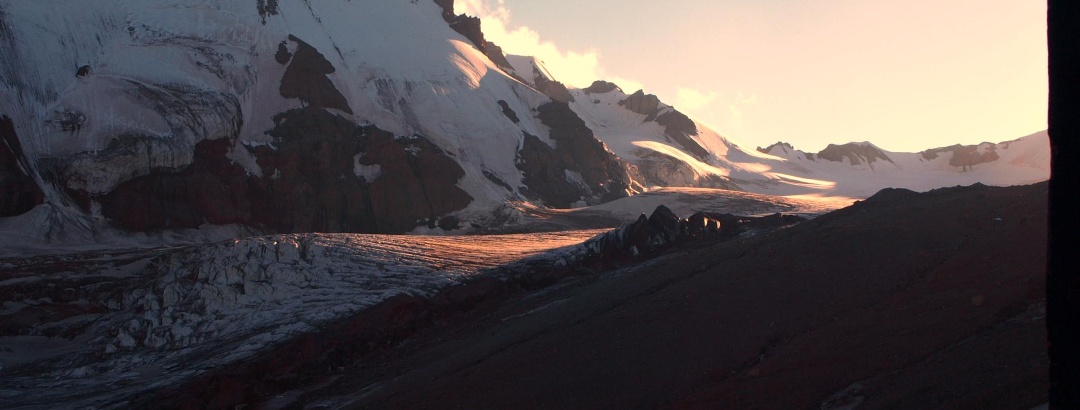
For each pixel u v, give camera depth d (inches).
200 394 1144.2
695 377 724.7
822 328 741.9
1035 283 666.8
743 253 1179.3
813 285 864.3
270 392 1179.9
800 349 693.9
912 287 803.4
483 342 1135.6
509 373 866.8
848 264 896.3
